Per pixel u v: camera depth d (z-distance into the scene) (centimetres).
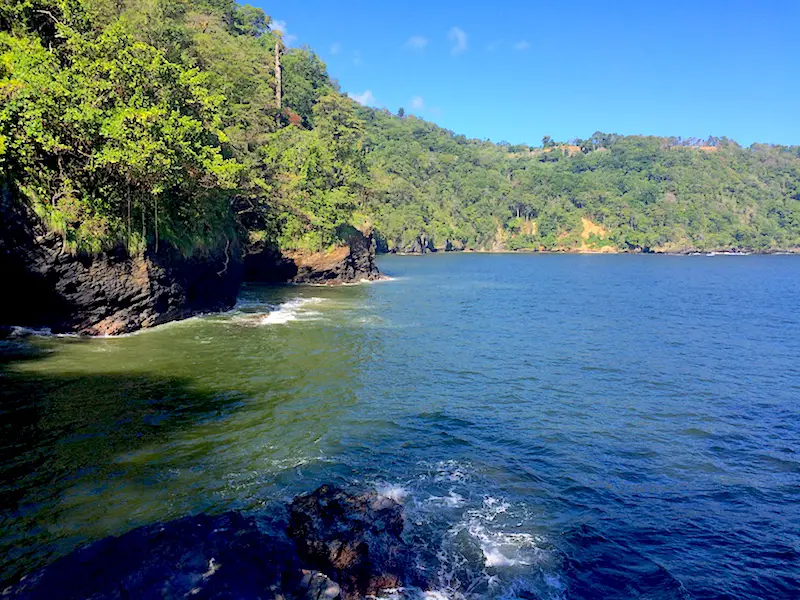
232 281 3500
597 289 5903
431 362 2328
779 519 1127
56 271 2083
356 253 5822
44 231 2005
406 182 15988
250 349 2286
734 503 1188
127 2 3538
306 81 9894
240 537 894
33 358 1925
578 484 1246
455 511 1094
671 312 4188
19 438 1280
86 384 1689
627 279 7388
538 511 1116
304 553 897
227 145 3638
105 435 1329
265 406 1614
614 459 1398
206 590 743
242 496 1086
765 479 1312
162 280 2602
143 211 2409
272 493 1105
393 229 14175
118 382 1728
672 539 1038
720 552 1003
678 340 3059
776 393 2038
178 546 842
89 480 1106
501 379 2119
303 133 6153
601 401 1891
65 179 2116
